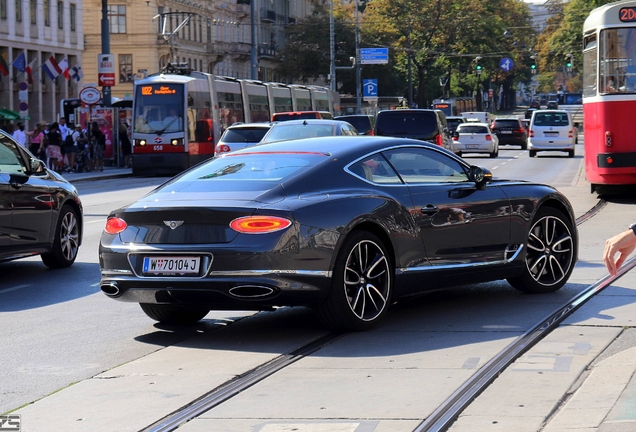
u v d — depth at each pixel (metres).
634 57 22.23
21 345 9.12
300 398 6.88
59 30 73.44
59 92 74.06
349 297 9.06
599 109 22.53
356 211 9.08
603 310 9.74
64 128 44.72
